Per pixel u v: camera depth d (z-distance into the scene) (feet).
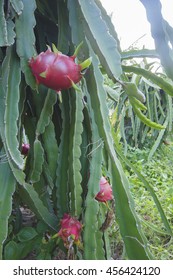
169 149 5.57
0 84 1.48
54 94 1.60
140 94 1.41
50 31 1.81
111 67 1.40
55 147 1.70
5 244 1.81
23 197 1.66
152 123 1.67
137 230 1.44
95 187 1.61
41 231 1.78
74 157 1.58
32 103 1.78
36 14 1.74
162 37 1.47
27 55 1.44
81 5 1.41
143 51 1.82
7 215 1.47
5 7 1.54
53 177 1.73
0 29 1.36
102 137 1.50
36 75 1.36
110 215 1.82
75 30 1.49
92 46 1.42
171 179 4.24
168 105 5.05
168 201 3.31
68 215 1.62
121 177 1.50
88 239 1.59
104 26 1.42
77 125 1.58
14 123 1.42
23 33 1.46
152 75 1.77
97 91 1.46
